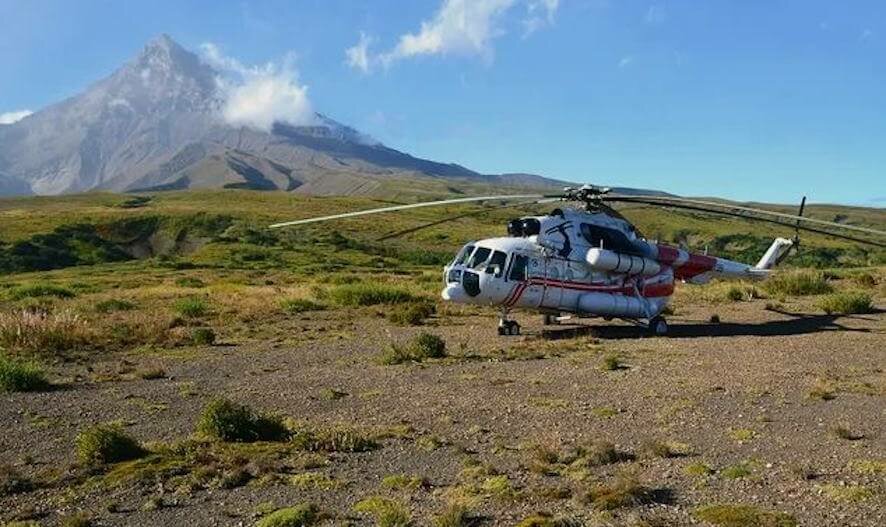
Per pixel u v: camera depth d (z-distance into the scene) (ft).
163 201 590.96
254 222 388.78
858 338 60.95
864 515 20.30
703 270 77.10
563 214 69.62
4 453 29.45
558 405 35.96
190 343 63.00
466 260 66.33
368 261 266.16
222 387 42.93
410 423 32.91
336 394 39.50
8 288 144.56
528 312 86.84
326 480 24.80
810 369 45.78
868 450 27.09
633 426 31.50
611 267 68.59
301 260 262.47
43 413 36.40
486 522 20.61
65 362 53.88
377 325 75.61
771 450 27.37
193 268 228.02
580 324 75.56
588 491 22.39
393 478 24.63
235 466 26.18
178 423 33.91
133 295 115.55
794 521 19.85
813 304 90.17
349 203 540.52
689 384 40.81
